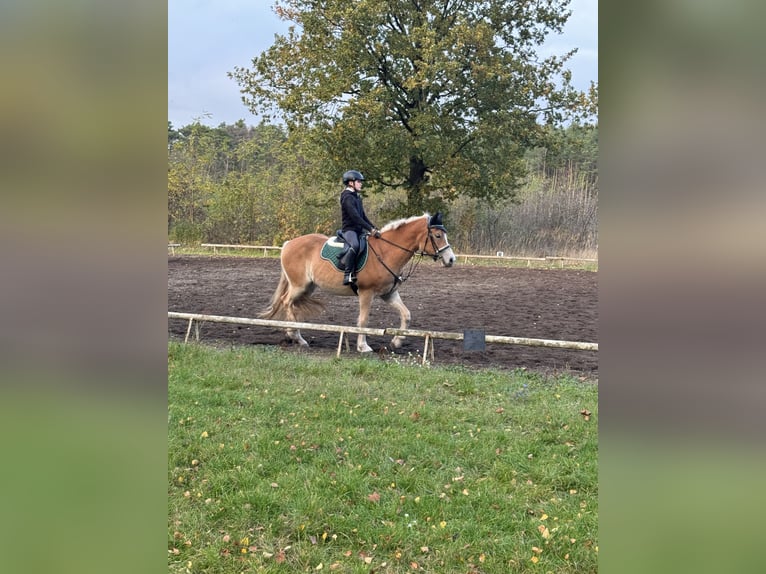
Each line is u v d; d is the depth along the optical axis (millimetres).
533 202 22750
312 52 20938
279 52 21703
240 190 24234
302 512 3334
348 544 3102
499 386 5711
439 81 20266
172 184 23594
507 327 9000
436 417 4793
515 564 2902
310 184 22938
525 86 20312
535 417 4738
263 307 10516
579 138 22312
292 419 4754
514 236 22609
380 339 8258
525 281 14781
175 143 25719
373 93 19547
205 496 3541
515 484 3699
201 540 3098
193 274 15234
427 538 3107
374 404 5086
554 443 4309
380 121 20594
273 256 21203
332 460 3988
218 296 11648
